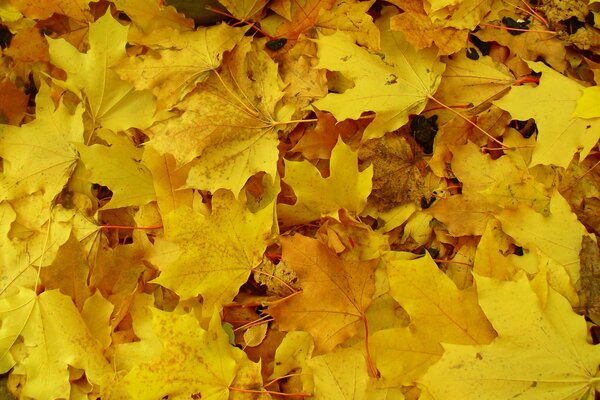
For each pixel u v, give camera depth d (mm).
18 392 1101
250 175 1058
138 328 1073
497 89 1085
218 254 1050
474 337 1007
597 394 1007
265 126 1070
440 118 1090
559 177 1070
